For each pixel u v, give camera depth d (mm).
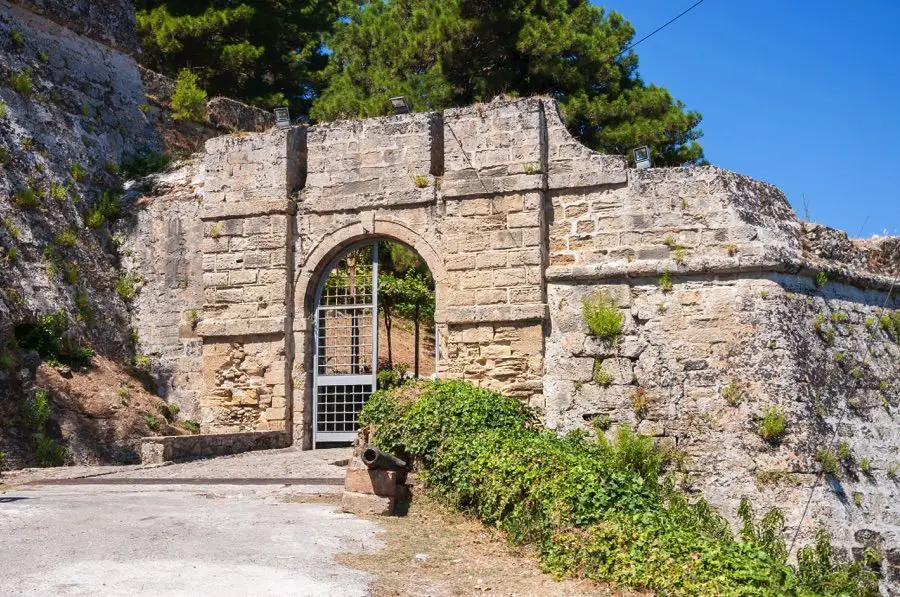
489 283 20188
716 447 18328
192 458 18953
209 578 9789
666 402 18828
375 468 13578
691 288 19062
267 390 21641
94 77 26453
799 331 18844
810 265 19359
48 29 25375
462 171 20641
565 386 19547
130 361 23469
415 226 21016
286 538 11617
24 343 21000
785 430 18000
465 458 14227
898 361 21062
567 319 19734
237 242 22203
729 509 17938
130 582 9531
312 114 34781
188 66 36625
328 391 21953
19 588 9188
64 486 15773
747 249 18781
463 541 12422
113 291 23828
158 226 24094
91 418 20906
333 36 39844
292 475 16781
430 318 34000
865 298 20859
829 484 17938
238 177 22344
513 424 16062
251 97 38719
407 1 35469
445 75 32188
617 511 11984
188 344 23203
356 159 21672
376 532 12391
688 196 19391
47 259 22391
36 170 23344
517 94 31109
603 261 19703
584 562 11352
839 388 19219
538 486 12633
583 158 20125
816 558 16844
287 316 21750
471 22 30875
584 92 32469
